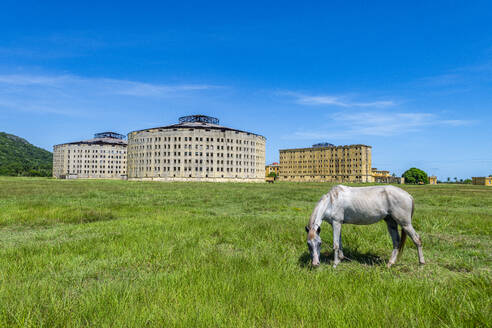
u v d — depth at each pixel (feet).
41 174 647.97
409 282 17.17
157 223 42.09
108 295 14.61
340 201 22.72
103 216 50.85
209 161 390.42
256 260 22.39
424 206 75.92
